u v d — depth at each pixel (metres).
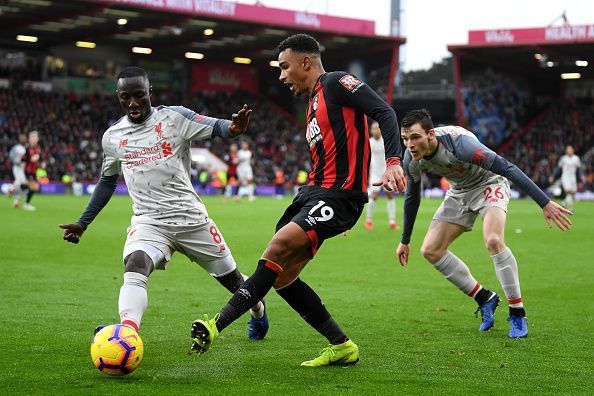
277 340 10.57
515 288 11.07
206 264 9.80
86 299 13.76
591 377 8.62
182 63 82.75
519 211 46.72
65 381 8.13
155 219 9.34
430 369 8.93
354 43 75.00
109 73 78.81
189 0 63.44
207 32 70.00
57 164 67.31
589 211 47.34
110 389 7.82
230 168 57.59
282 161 79.00
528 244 25.62
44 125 70.56
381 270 18.81
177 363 9.12
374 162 30.88
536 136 81.62
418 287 16.05
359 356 9.63
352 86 8.80
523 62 80.50
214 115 81.31
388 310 13.24
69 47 76.62
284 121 84.75
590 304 14.07
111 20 66.00
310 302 9.00
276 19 68.25
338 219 8.90
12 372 8.49
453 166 11.31
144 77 9.26
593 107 84.25
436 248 11.85
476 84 78.69
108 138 9.60
